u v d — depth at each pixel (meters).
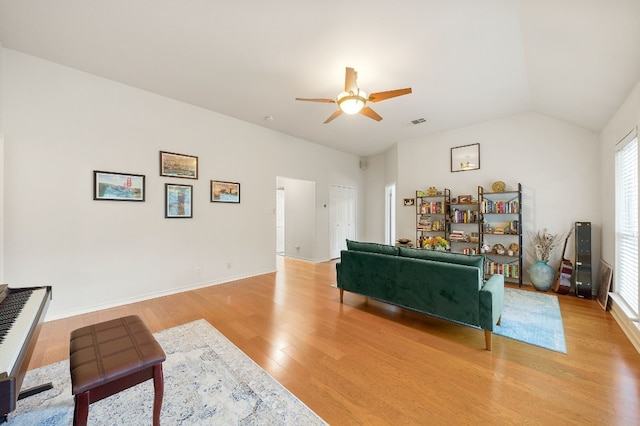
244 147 4.67
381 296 3.01
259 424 1.52
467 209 4.98
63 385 1.86
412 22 2.23
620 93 2.73
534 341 2.43
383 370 2.02
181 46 2.59
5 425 1.51
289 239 6.93
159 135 3.67
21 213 2.72
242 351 2.28
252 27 2.31
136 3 2.05
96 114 3.16
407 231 5.72
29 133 2.76
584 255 3.68
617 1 1.71
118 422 1.53
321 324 2.81
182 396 1.74
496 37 2.42
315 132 5.28
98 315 3.03
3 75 2.61
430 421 1.53
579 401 1.67
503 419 1.54
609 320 2.88
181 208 3.90
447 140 5.16
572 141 4.02
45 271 2.86
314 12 2.13
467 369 2.02
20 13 2.15
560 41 2.31
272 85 3.36
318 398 1.72
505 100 3.82
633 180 2.78
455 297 2.45
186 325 2.78
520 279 4.20
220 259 4.37
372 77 3.13
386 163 6.82
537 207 4.27
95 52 2.70
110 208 3.28
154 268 3.65
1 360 1.01
